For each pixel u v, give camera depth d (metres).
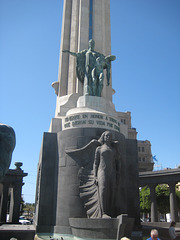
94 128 16.41
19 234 12.01
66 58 25.59
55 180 16.16
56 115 22.31
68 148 16.09
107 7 29.12
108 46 27.44
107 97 25.34
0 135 8.14
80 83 22.91
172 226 11.09
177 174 25.05
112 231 11.89
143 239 13.48
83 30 25.67
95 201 13.80
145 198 40.78
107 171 13.99
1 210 24.39
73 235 13.56
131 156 18.17
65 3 28.16
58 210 14.98
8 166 8.40
